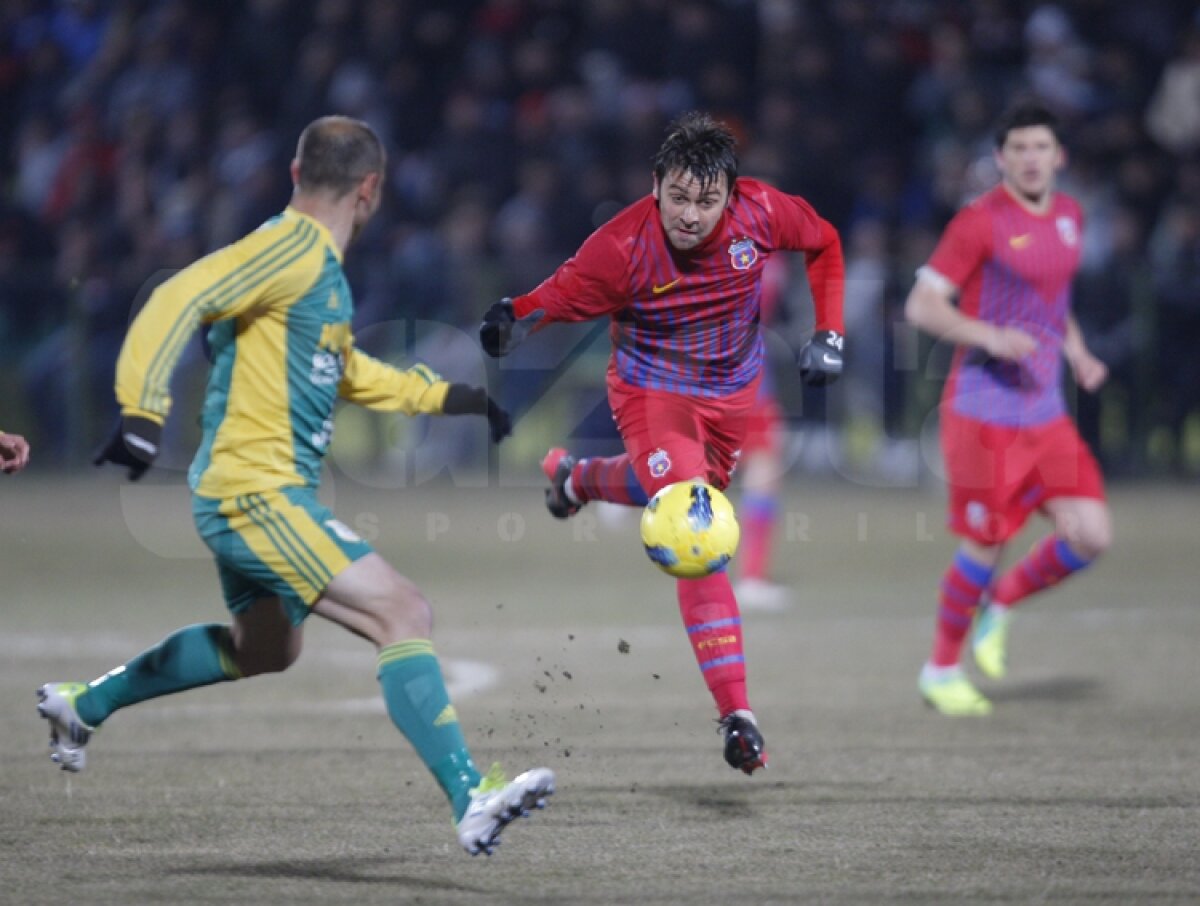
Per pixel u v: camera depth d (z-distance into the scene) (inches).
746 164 2094.0
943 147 2150.6
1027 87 2186.3
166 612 1310.3
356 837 655.1
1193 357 2065.7
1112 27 2317.9
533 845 646.5
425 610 594.2
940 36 2207.2
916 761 799.1
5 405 2162.9
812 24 2183.8
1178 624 1243.8
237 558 594.9
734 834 661.9
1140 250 2105.1
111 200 2303.2
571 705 948.0
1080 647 1153.4
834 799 721.6
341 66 2218.3
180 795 725.3
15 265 2234.3
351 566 588.7
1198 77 2225.6
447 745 575.2
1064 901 561.0
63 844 642.2
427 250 2058.3
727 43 2220.7
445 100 2249.0
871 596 1401.3
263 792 731.4
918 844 642.2
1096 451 2053.4
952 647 940.0
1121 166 2137.1
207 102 2337.6
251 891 578.2
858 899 566.3
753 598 1358.3
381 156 618.2
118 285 2148.1
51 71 2464.3
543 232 2082.9
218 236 2127.2
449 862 619.8
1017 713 926.4
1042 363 982.4
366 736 856.9
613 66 2215.8
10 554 1635.1
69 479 2154.3
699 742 845.8
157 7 2445.9
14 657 1105.4
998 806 704.4
